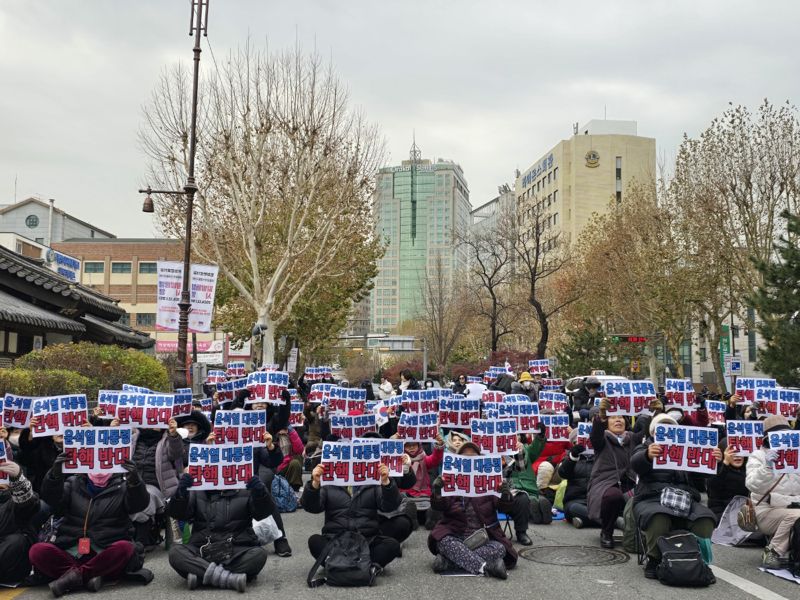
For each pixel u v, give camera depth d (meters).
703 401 18.86
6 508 7.93
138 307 66.62
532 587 7.84
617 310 46.47
